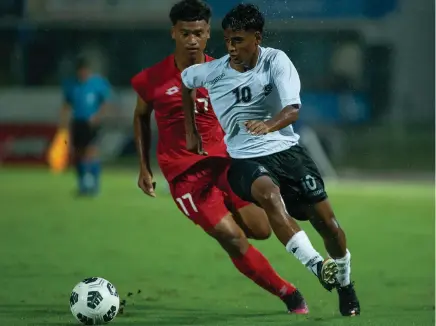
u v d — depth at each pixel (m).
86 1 93.44
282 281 27.02
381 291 32.00
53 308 28.05
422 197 67.12
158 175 82.00
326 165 83.75
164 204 61.78
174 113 27.31
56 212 57.03
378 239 46.00
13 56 96.62
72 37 95.44
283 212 24.31
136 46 95.31
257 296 30.58
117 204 61.69
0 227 50.06
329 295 30.92
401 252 41.69
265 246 43.00
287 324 24.98
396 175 87.50
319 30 90.00
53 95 97.12
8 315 26.73
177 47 27.12
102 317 24.81
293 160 25.28
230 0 83.62
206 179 27.00
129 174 85.69
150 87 27.52
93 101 66.00
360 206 61.09
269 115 25.11
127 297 30.27
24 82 97.56
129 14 93.62
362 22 91.19
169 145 27.52
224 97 25.20
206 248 42.72
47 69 97.00
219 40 35.88
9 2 93.25
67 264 37.91
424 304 29.30
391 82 99.44
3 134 94.81
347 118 96.38
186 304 28.98
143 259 39.41
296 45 38.88
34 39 95.62
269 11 30.78
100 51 95.81
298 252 24.08
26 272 35.84
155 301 29.56
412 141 99.81
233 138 25.55
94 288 24.88
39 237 46.28
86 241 44.91
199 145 26.52
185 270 36.47
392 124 99.94
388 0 93.50
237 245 26.67
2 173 86.69
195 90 26.41
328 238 25.67
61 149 90.00
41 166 94.25
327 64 93.25
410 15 100.50
